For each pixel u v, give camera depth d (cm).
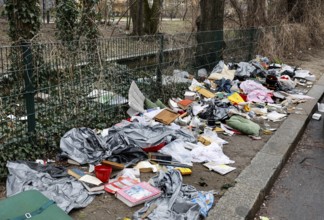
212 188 392
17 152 411
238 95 750
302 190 430
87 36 839
